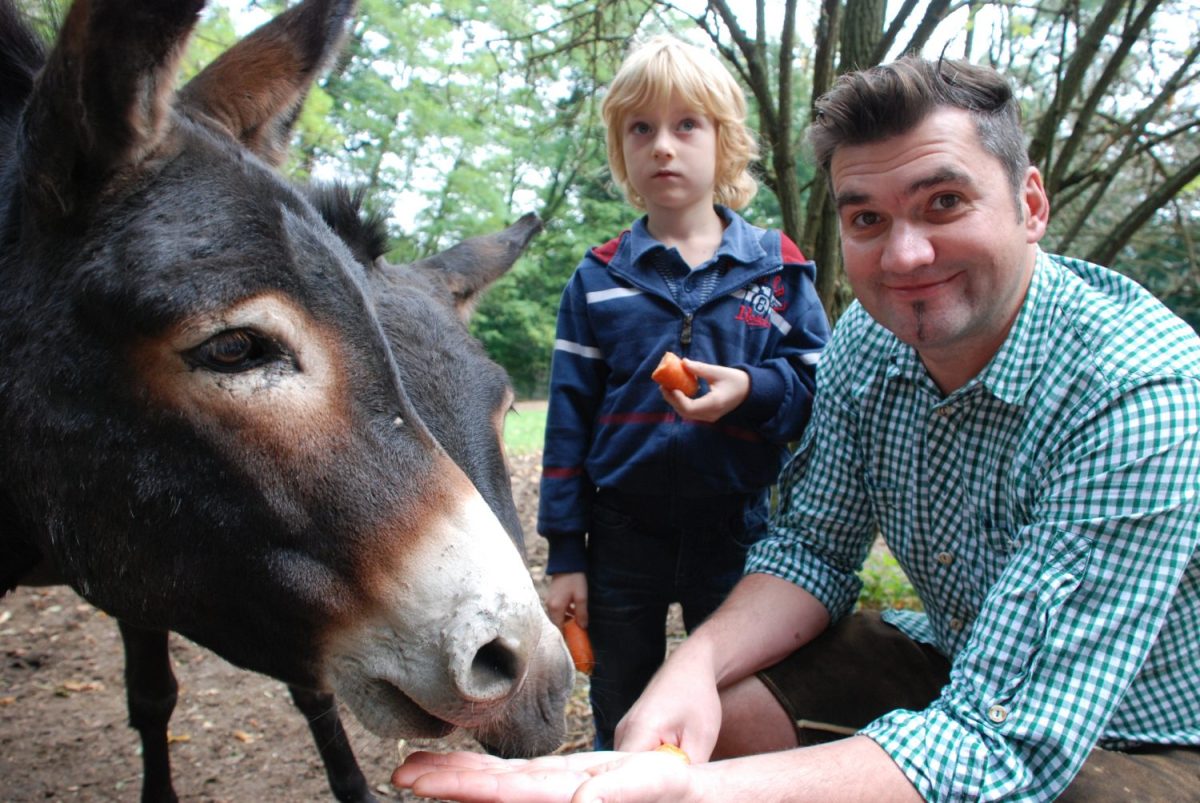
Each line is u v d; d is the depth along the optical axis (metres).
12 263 0.53
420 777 0.49
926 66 0.62
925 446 0.72
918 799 0.56
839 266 1.55
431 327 0.80
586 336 0.96
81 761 1.17
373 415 0.51
